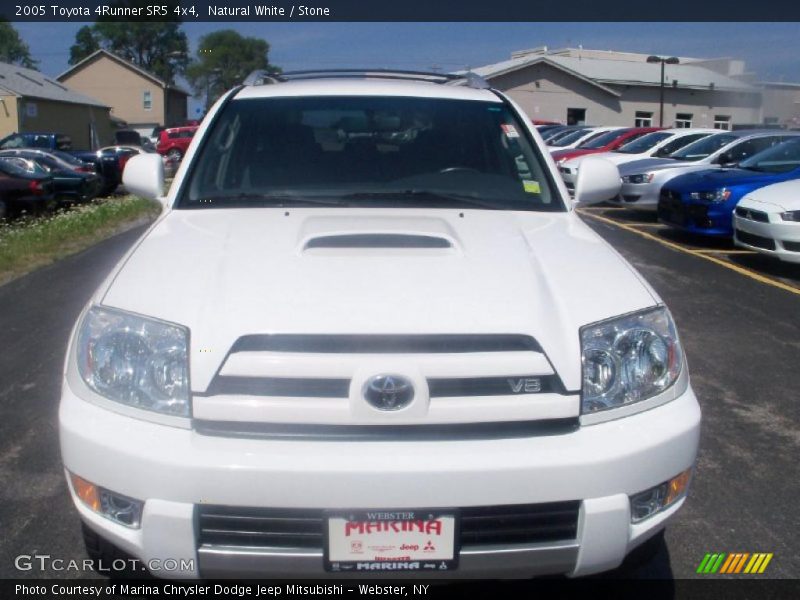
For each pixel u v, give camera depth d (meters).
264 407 2.21
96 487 2.29
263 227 2.97
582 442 2.27
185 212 3.26
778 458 3.97
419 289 2.45
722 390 4.92
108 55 60.97
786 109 31.44
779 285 7.86
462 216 3.19
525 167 3.62
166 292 2.48
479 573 2.27
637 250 9.77
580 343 2.35
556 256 2.79
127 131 43.78
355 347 2.27
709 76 41.53
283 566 2.21
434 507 2.18
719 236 10.12
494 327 2.31
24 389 4.77
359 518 2.18
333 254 2.68
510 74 37.62
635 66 42.47
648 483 2.31
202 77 52.84
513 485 2.19
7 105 36.66
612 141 18.39
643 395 2.41
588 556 2.28
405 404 2.21
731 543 3.21
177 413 2.26
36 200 14.16
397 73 4.46
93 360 2.39
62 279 7.93
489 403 2.24
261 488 2.16
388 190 3.40
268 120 3.68
